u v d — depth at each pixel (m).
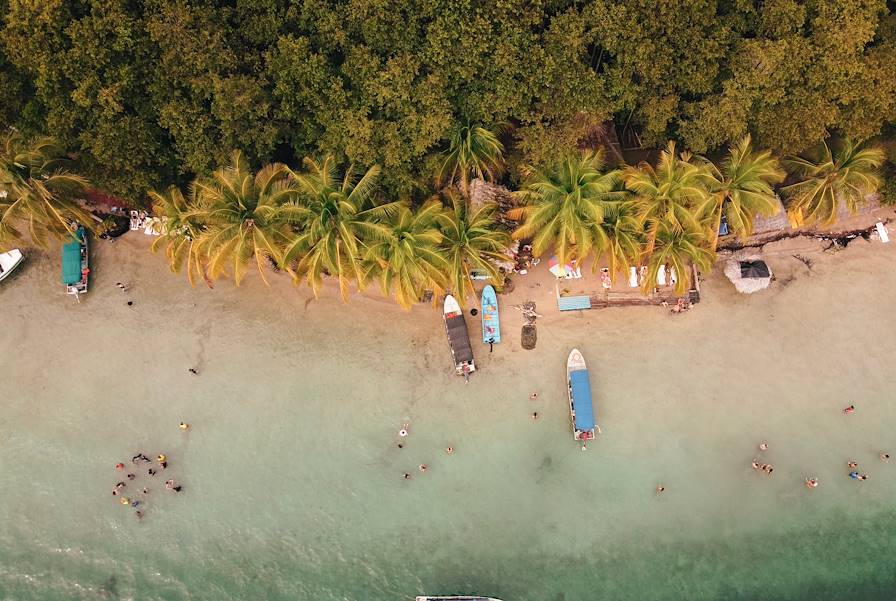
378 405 34.16
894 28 28.22
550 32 27.33
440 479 33.44
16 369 34.56
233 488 33.41
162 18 26.83
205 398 34.31
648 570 32.47
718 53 27.41
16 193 28.72
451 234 29.42
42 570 32.53
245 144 28.81
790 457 33.38
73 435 33.88
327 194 27.31
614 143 33.00
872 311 34.72
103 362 34.66
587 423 32.72
